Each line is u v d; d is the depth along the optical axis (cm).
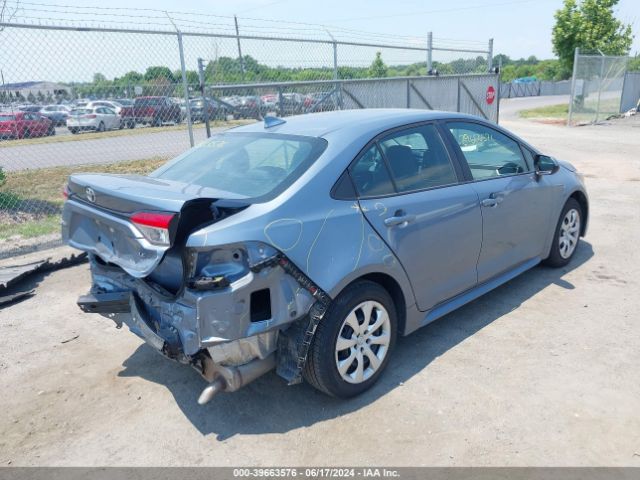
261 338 280
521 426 291
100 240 313
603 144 1464
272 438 292
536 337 388
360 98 1066
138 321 301
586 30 2823
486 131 429
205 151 383
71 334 426
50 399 338
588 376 335
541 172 456
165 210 260
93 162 1029
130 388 347
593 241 609
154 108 830
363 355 321
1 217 788
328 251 293
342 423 301
